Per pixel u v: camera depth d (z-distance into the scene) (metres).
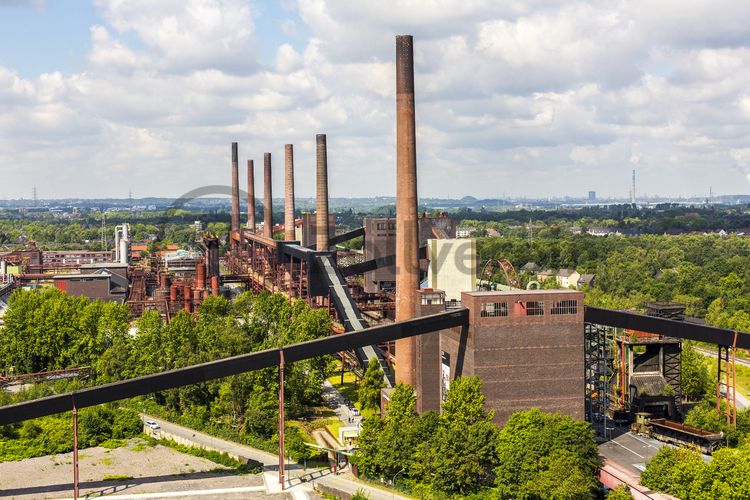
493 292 152.00
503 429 134.88
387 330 146.50
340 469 146.62
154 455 156.50
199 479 141.62
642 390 166.25
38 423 169.88
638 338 169.75
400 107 188.25
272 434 163.62
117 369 198.38
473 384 142.88
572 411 149.12
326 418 177.75
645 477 122.88
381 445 137.88
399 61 188.50
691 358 190.00
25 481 140.12
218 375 139.00
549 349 148.12
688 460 121.75
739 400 190.00
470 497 125.75
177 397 182.00
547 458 124.62
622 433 156.88
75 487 129.38
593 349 168.50
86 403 131.50
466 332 149.25
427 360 169.12
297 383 179.38
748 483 111.12
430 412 143.88
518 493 123.62
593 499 125.88
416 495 130.00
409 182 188.88
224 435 164.75
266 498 131.38
